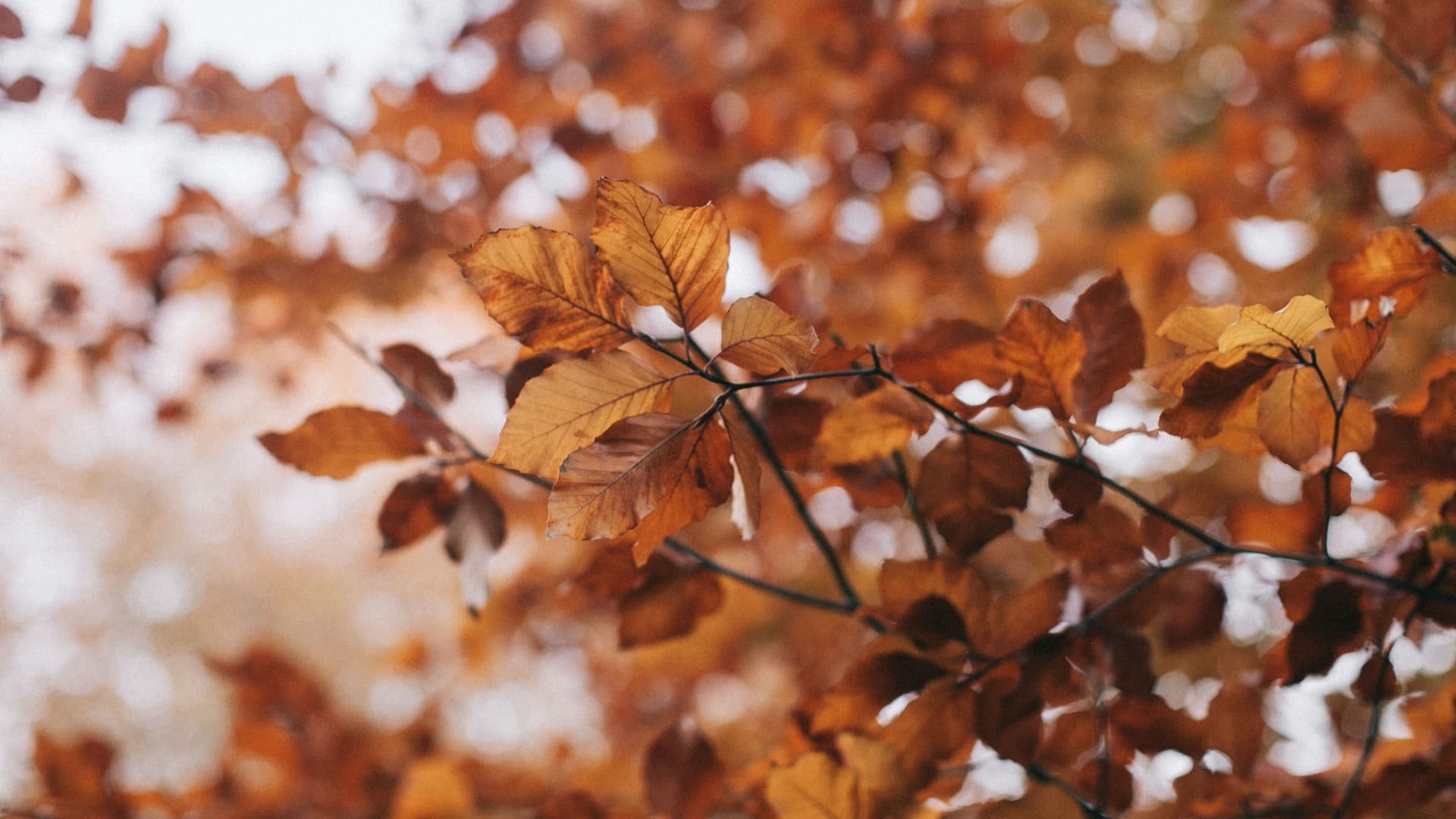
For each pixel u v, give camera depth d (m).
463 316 2.37
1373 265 0.96
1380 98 1.23
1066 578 1.05
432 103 2.13
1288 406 0.95
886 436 1.03
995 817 1.07
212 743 8.48
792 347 0.90
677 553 1.10
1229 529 1.10
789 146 2.45
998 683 1.04
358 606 8.19
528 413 0.89
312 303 2.21
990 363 1.01
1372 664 1.05
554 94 2.37
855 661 1.04
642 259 0.89
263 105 1.92
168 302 2.09
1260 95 1.81
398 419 1.05
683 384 1.30
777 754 1.12
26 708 8.02
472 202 2.18
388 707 6.51
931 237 2.33
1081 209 2.96
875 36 2.17
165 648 8.52
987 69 2.22
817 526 1.11
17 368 2.07
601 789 1.67
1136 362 1.02
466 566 1.05
